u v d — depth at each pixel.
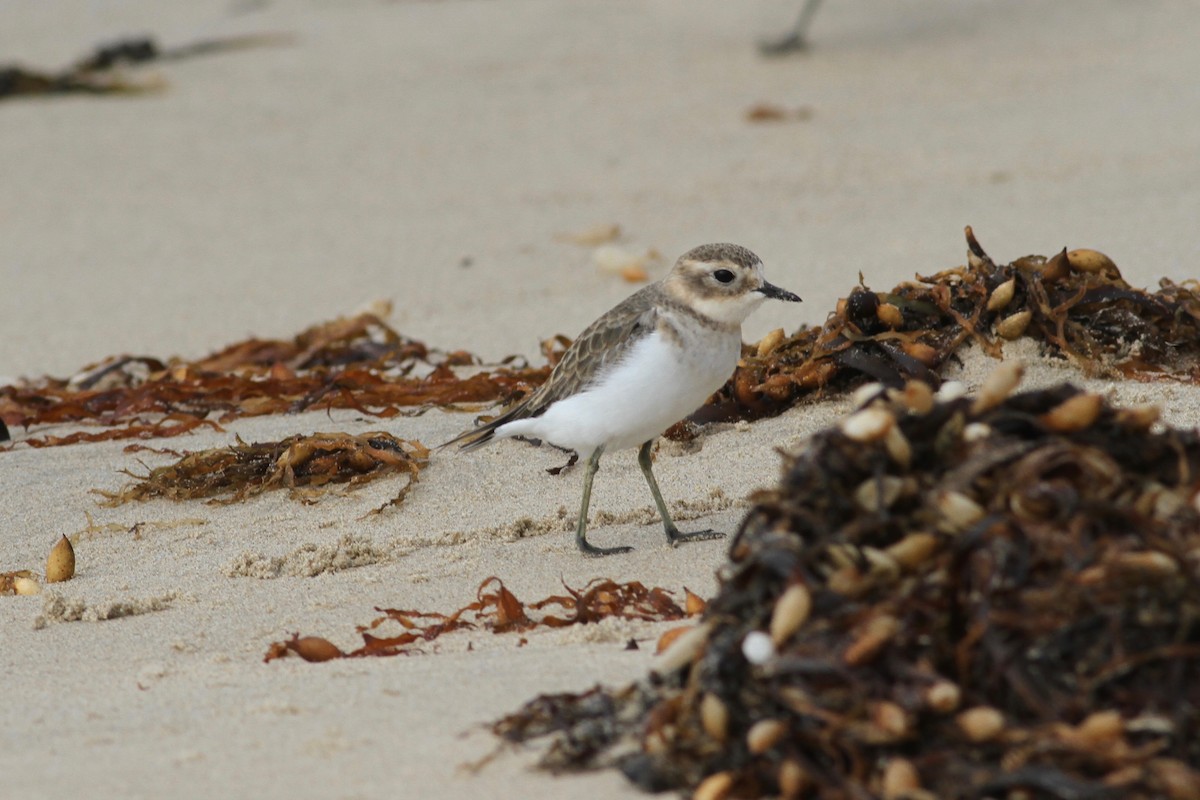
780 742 5.06
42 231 19.23
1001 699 5.01
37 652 8.05
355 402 12.08
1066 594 5.00
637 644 7.21
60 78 26.19
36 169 21.78
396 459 10.75
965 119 20.72
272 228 18.83
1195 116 19.62
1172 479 5.56
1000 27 25.61
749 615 5.43
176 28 30.62
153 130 23.52
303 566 9.30
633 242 17.08
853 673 5.04
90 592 9.13
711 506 10.00
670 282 9.23
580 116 22.53
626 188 19.09
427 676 6.98
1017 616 5.02
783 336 11.50
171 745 6.30
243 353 14.27
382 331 15.04
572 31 27.75
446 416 12.12
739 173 19.27
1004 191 17.39
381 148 21.83
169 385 12.94
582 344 9.35
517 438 11.28
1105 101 20.91
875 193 17.91
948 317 11.23
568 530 9.86
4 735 6.66
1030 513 5.24
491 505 10.26
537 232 17.78
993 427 5.65
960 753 4.88
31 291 17.14
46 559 9.90
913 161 19.03
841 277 15.02
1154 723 4.86
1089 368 10.67
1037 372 10.76
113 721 6.73
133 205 20.09
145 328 15.76
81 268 17.83
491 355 14.03
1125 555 5.02
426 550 9.58
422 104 23.88
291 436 11.59
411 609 8.43
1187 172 17.22
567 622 7.79
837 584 5.29
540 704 6.02
